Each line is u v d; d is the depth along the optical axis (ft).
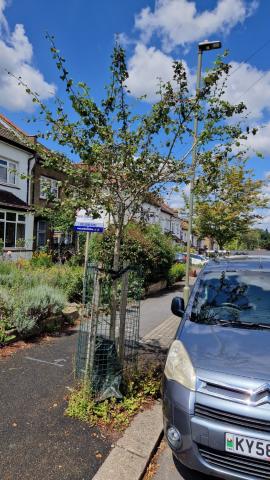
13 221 64.28
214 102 14.14
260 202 52.29
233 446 8.24
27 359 17.02
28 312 20.47
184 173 14.76
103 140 13.89
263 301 12.83
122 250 36.91
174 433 9.09
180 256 88.43
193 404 8.86
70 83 13.30
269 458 7.97
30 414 11.86
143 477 9.49
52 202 14.87
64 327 23.52
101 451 10.15
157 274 48.19
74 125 13.91
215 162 15.16
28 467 9.32
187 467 9.39
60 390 13.73
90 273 15.70
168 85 13.83
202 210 53.06
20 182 66.64
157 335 23.59
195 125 14.57
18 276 27.66
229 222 53.47
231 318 12.26
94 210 14.06
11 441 10.36
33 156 68.13
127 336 15.28
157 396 13.70
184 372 9.47
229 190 48.85
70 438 10.67
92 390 12.62
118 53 13.89
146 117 13.99
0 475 8.98
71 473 9.20
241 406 8.36
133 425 11.57
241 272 14.47
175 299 14.38
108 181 14.16
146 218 17.30
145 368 16.10
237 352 9.82
